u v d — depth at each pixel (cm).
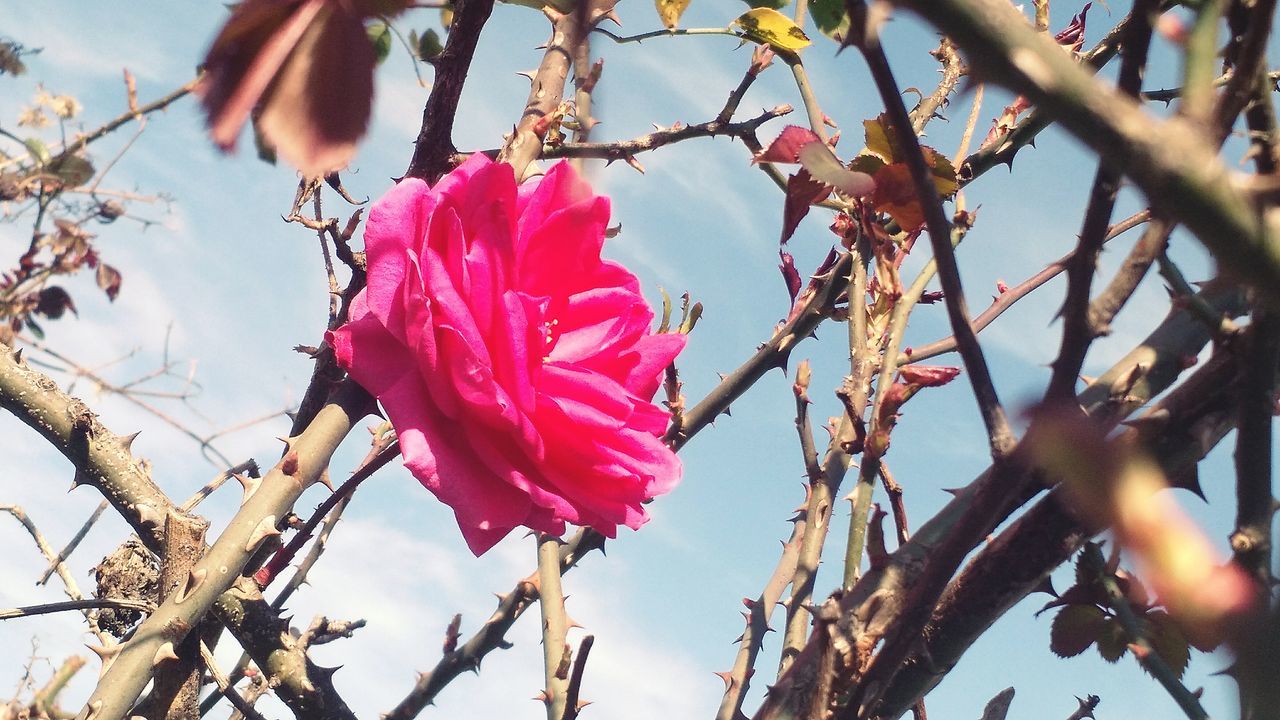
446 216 38
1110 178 23
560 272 40
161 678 41
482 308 38
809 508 45
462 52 42
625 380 40
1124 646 34
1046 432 15
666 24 47
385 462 42
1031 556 32
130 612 47
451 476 37
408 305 37
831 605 31
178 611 39
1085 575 34
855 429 36
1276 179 14
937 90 47
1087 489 15
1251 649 14
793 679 32
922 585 29
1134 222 41
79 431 43
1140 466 15
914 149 25
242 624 43
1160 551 14
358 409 41
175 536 41
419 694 46
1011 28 15
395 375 38
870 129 33
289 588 53
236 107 17
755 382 48
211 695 48
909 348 44
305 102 17
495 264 38
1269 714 15
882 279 33
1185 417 31
